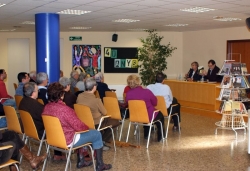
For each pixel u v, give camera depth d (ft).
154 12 22.66
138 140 18.66
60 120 11.55
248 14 23.50
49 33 22.94
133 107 16.72
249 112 15.26
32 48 39.29
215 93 25.26
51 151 16.40
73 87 22.39
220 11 22.11
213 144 17.72
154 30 36.37
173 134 20.13
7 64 39.58
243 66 19.61
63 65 38.86
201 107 26.89
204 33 35.81
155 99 17.10
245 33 31.40
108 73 38.96
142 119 16.67
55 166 13.97
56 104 11.82
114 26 32.24
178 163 14.40
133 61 38.83
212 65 28.27
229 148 16.90
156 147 17.10
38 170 13.37
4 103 18.49
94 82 14.89
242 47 32.01
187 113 27.89
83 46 38.60
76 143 11.84
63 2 18.76
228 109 19.31
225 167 13.87
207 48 35.58
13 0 18.11
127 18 25.98
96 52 38.70
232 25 30.94
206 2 18.65
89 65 38.86
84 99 14.75
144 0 18.13
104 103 17.44
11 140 11.10
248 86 19.42
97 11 22.25
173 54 38.78
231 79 19.40
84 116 14.43
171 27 33.17
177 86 28.68
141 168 13.71
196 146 17.30
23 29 35.76
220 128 20.49
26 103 12.96
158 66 35.78
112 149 16.63
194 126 22.56
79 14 23.70
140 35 38.47
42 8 20.90
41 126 13.02
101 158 13.05
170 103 19.16
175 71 39.01
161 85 19.11
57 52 23.45
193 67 29.68
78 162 13.75
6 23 29.66
